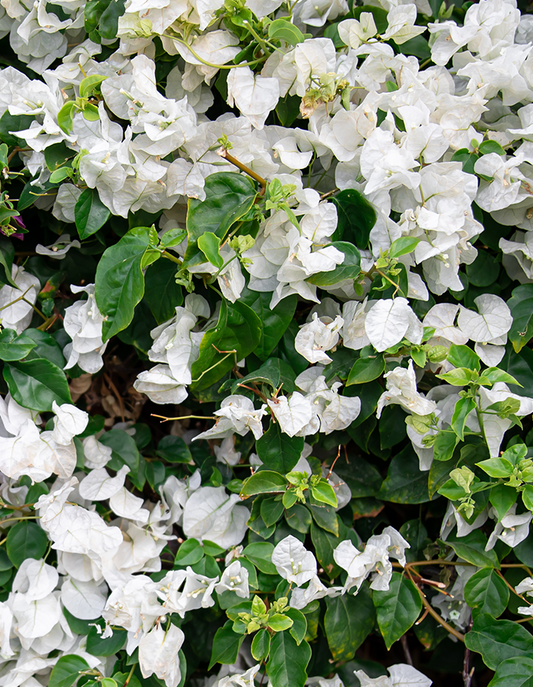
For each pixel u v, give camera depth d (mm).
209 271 1391
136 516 1454
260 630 1396
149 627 1408
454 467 1433
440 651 1582
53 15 1431
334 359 1438
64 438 1402
